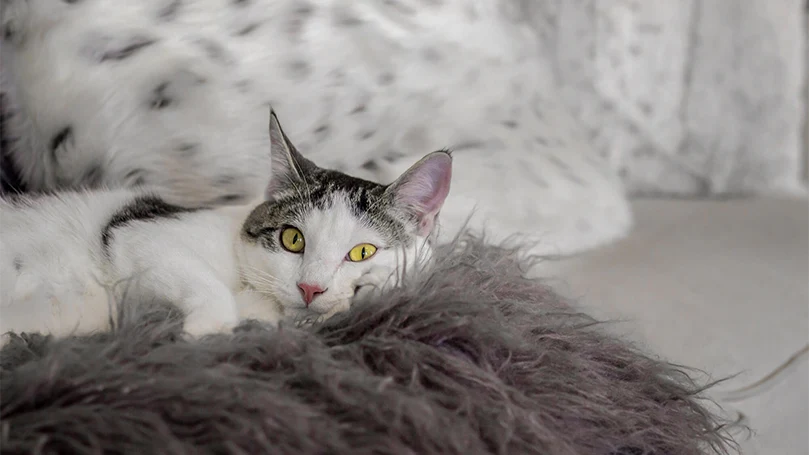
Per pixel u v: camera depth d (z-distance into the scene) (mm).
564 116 2002
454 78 1710
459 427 772
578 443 862
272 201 1226
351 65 1524
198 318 957
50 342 841
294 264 1131
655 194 2410
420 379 828
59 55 1239
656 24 2262
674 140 2373
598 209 1771
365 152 1556
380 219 1168
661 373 1024
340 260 1123
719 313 1434
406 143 1614
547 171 1711
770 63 2385
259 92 1406
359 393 765
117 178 1336
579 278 1556
